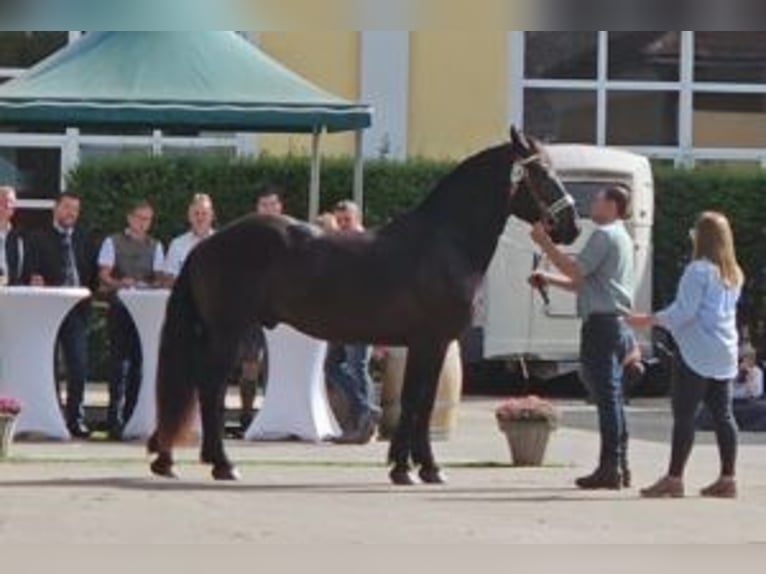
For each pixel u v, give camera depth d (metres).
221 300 13.66
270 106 18.62
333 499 12.80
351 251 13.73
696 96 28.86
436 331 13.76
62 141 27.11
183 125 18.66
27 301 16.69
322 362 17.08
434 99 27.94
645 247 24.70
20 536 10.87
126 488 13.16
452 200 13.87
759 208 25.81
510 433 15.46
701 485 14.17
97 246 17.89
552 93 28.42
